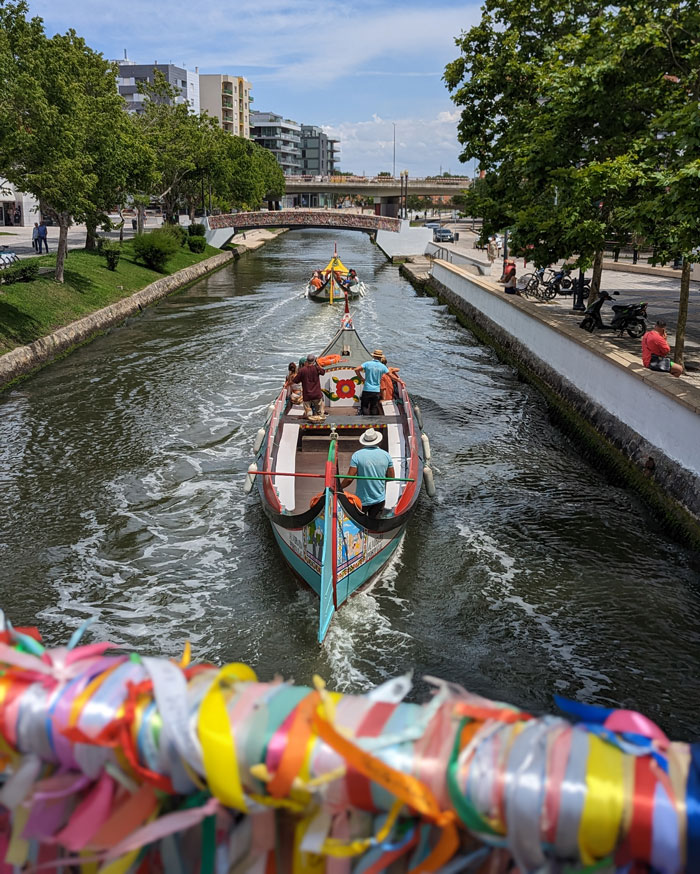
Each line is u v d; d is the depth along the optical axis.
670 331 18.86
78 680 1.49
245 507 11.38
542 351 19.25
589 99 14.23
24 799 1.45
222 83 139.25
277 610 8.69
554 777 1.22
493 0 20.14
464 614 8.72
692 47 12.61
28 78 18.91
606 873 1.23
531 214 17.17
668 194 11.02
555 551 10.30
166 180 53.00
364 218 60.56
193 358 21.55
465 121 21.12
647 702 7.32
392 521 9.01
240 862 1.46
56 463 13.09
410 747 1.31
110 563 9.71
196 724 1.36
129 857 1.47
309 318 29.47
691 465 10.93
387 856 1.35
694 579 9.66
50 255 33.41
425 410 16.92
